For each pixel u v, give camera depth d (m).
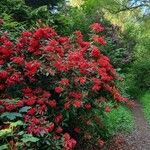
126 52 19.55
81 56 6.89
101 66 7.34
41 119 5.96
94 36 7.77
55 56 6.74
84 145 7.43
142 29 20.42
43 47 6.79
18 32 7.93
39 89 6.64
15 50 6.91
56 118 6.57
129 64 19.66
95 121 7.69
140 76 18.92
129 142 9.48
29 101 6.30
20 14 11.18
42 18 11.62
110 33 19.17
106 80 7.14
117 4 19.05
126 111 12.87
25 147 5.49
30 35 7.10
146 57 19.80
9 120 5.98
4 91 6.62
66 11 16.94
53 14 12.54
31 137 5.45
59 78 6.75
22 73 6.74
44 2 15.68
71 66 6.66
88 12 19.50
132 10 19.33
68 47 7.27
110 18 20.05
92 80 6.88
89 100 7.00
